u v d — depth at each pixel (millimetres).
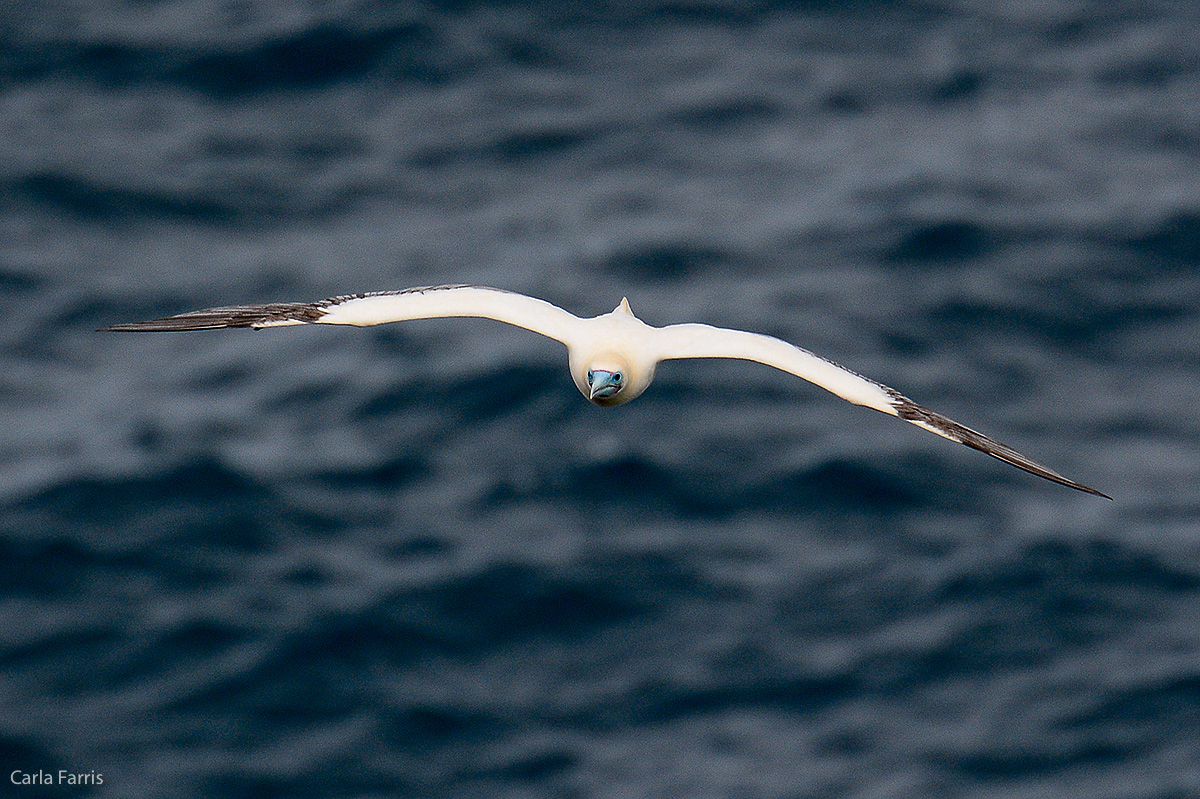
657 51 46844
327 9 47531
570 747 29016
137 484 33594
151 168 42656
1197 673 29625
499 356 37000
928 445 34594
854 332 37250
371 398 36156
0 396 35906
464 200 42156
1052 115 44438
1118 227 40156
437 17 47344
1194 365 36562
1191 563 31859
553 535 32750
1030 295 38312
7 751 28531
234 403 36156
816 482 33812
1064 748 28656
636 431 35031
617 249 40000
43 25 47125
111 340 37656
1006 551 32219
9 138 43344
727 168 43000
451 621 31125
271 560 32219
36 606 31188
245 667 30172
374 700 29734
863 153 43344
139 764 28516
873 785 28156
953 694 29734
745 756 28750
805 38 47344
